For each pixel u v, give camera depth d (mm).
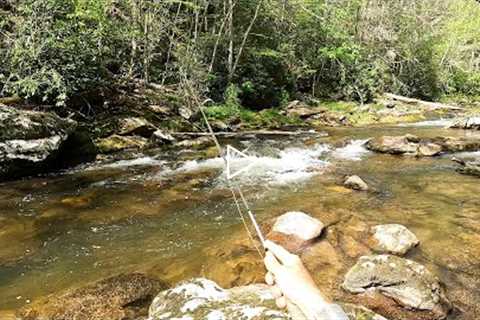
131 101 14578
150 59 18297
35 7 11852
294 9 27812
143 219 6887
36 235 6242
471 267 5113
